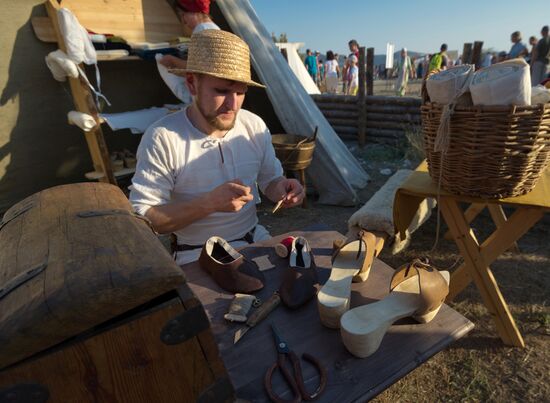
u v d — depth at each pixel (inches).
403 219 71.4
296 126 155.3
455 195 61.7
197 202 56.6
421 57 717.3
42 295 23.3
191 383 29.0
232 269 47.7
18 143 148.3
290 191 67.4
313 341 38.8
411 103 233.6
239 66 53.1
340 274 46.1
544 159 55.1
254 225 71.8
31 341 22.6
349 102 260.4
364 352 35.9
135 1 160.2
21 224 37.0
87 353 24.8
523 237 121.3
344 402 32.2
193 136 61.4
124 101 182.9
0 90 139.2
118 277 24.5
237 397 32.8
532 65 285.0
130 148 189.2
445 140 54.8
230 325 41.6
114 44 146.9
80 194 43.3
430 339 38.6
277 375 35.0
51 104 152.9
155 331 26.5
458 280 79.8
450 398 67.2
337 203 158.7
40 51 143.8
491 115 49.5
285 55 358.9
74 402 25.6
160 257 27.8
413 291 44.0
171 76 155.2
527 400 65.6
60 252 28.7
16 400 23.5
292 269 46.9
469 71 50.9
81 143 167.0
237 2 151.1
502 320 74.9
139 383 27.3
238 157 65.9
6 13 132.6
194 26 122.6
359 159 228.5
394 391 69.1
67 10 123.0
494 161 53.2
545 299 90.6
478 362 73.8
